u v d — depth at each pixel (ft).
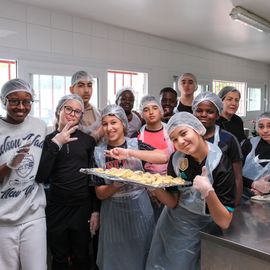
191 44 15.07
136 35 12.43
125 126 6.07
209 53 16.84
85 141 6.09
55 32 9.69
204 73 16.57
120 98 8.48
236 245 3.74
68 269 6.21
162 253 4.89
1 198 4.98
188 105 8.96
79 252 6.15
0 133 5.08
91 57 10.85
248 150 6.44
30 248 5.16
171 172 4.84
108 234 5.70
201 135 4.47
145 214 5.73
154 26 11.59
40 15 9.26
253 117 21.80
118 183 5.17
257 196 5.59
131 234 5.63
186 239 4.54
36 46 9.25
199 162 4.42
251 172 6.21
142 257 5.70
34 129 5.36
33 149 5.27
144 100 7.11
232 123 7.56
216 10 9.58
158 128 6.89
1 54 8.52
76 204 5.96
